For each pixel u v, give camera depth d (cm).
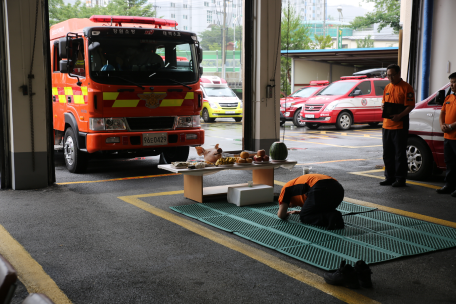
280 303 319
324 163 967
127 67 777
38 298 151
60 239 456
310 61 3077
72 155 854
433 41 959
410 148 786
